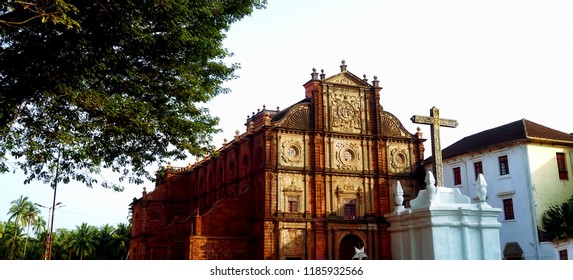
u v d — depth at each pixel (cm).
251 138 5347
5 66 1811
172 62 2117
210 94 2258
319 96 5272
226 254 4866
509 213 4419
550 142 4394
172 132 2175
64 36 1811
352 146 5300
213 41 2159
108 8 1775
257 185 5106
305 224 4916
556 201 4309
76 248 10712
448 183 5094
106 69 1944
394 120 5559
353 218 5106
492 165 4625
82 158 1925
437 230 1647
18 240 10506
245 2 2270
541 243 4103
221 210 5000
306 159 5088
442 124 2133
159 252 5953
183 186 7094
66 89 1853
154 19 1922
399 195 1839
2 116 1772
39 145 1889
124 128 2022
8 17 1738
